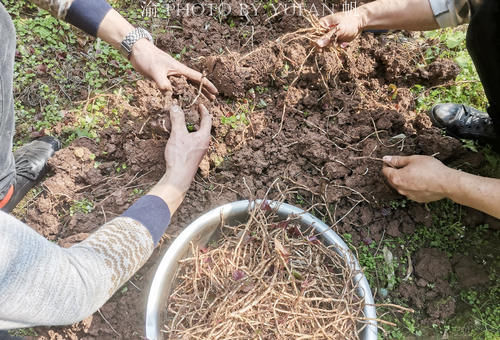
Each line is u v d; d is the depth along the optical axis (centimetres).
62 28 234
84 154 202
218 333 153
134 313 179
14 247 85
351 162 196
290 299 161
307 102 212
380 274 190
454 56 230
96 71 225
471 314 184
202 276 170
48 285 90
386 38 230
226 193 198
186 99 195
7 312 87
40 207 192
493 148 205
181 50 227
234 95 211
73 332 175
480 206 155
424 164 166
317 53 209
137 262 120
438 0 178
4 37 133
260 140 206
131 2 239
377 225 196
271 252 172
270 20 234
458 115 205
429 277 186
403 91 219
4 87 140
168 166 158
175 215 194
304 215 175
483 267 190
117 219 125
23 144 213
